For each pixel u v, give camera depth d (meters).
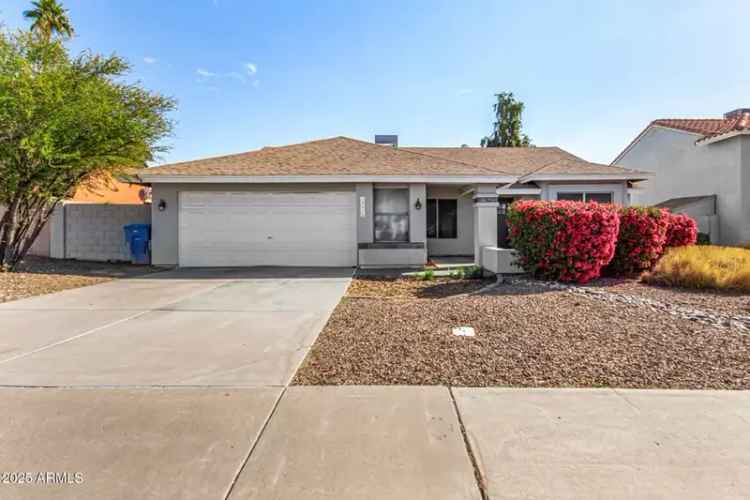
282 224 13.03
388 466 2.45
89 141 9.56
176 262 13.02
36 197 10.40
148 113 10.90
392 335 5.06
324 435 2.79
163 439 2.75
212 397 3.38
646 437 2.74
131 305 6.98
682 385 3.55
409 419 3.00
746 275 7.80
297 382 3.68
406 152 14.63
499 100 34.09
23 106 8.45
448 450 2.60
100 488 2.26
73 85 9.43
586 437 2.74
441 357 4.26
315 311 6.48
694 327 5.23
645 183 19.83
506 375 3.79
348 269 12.24
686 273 8.14
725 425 2.88
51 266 12.11
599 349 4.45
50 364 4.11
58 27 21.08
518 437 2.75
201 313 6.38
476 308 6.43
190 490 2.25
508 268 9.83
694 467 2.42
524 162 18.25
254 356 4.37
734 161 14.83
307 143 15.53
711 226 15.39
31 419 3.01
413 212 12.88
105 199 21.44
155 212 12.97
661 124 18.70
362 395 3.40
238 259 13.05
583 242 8.53
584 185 15.24
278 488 2.26
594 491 2.23
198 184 12.94
